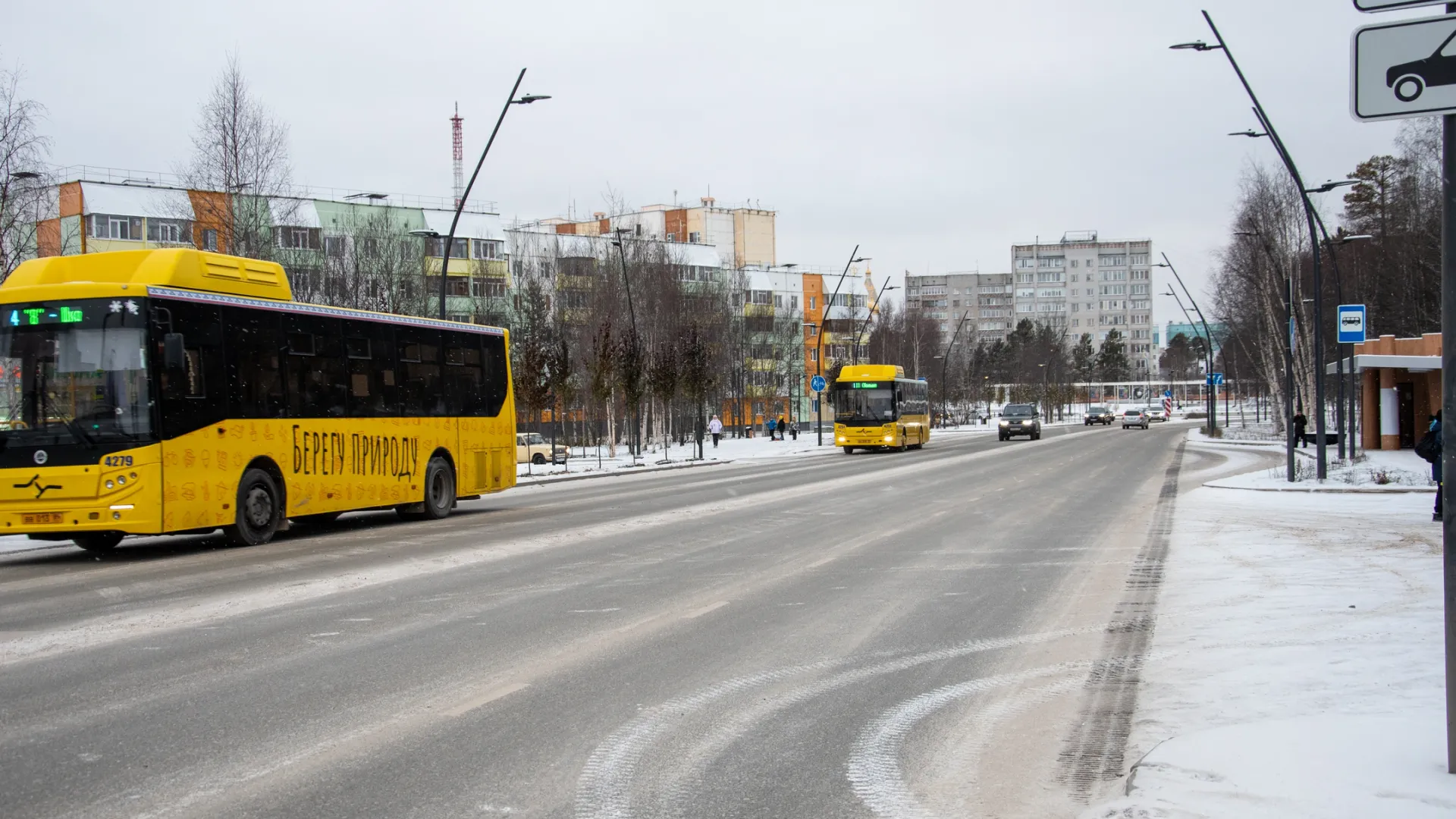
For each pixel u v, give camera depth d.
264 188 35.62
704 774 5.74
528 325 66.88
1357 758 5.55
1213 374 67.94
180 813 5.08
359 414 19.20
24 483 14.68
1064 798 5.43
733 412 93.12
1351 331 24.75
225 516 16.09
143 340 14.93
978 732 6.59
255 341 16.86
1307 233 56.97
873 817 5.14
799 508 22.41
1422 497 23.50
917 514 21.03
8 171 25.91
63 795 5.32
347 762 5.87
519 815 5.09
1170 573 13.25
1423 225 59.47
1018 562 14.30
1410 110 4.89
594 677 7.89
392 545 16.59
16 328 15.05
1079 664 8.41
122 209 66.31
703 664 8.34
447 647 8.93
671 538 17.16
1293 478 27.53
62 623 10.15
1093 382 177.88
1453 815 4.71
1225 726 6.49
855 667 8.30
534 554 15.15
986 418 130.38
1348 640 8.90
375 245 59.41
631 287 64.56
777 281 117.50
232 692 7.40
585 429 70.00
